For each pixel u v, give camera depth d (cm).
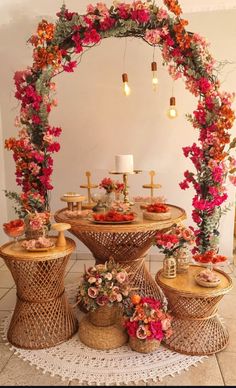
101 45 370
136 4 250
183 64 257
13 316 240
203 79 247
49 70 259
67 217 265
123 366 208
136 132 382
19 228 234
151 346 219
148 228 238
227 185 369
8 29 374
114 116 381
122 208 268
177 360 214
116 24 255
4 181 405
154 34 249
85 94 381
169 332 219
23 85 266
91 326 232
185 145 377
